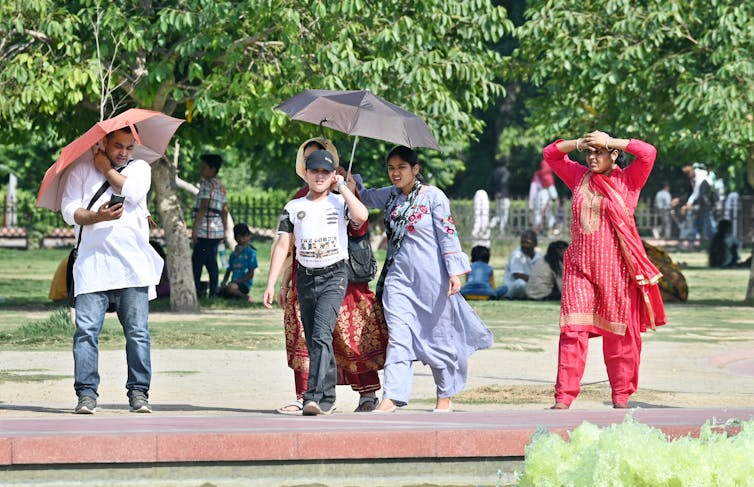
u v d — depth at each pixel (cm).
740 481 1114
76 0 4069
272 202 10281
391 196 2111
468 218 8656
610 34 4828
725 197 11069
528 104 5584
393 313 2048
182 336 3391
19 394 2289
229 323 3850
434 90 4072
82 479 1545
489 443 1611
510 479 1448
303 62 4012
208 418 1803
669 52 4866
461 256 2061
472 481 1587
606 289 2120
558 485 1166
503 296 5141
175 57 4128
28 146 9425
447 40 4328
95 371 2016
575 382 2109
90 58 4012
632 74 4794
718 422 1733
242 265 4803
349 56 3947
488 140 12525
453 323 2075
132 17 3947
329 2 3912
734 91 4525
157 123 2127
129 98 4325
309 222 1997
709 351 3269
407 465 1598
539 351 3234
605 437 1162
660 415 1855
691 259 8612
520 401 2291
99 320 2025
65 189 2053
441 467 1605
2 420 1756
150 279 2045
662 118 4906
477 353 3167
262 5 3841
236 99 4000
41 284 5662
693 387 2539
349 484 1562
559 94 5347
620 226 2123
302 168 2105
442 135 4153
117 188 2042
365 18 4072
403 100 4084
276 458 1570
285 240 2020
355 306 2073
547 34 4947
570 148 2183
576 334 2114
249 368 2773
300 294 2009
